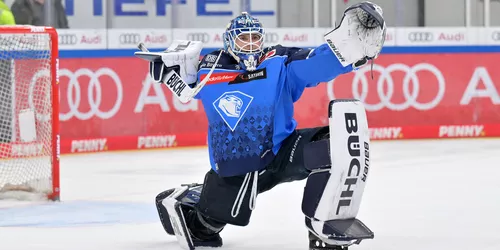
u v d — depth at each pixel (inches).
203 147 821.2
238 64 308.2
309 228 292.5
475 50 876.6
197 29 832.9
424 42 867.4
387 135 858.8
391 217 411.8
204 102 311.7
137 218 421.1
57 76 501.0
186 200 328.2
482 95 879.7
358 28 274.1
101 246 342.0
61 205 475.5
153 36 818.8
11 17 743.7
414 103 867.4
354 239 281.3
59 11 805.9
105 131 797.2
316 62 287.9
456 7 880.3
